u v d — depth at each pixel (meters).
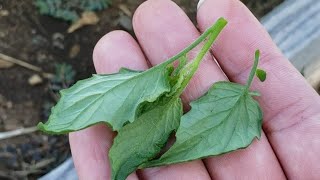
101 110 0.09
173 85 0.09
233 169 0.09
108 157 0.09
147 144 0.09
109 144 0.09
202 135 0.09
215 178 0.09
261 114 0.09
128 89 0.09
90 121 0.09
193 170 0.09
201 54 0.09
